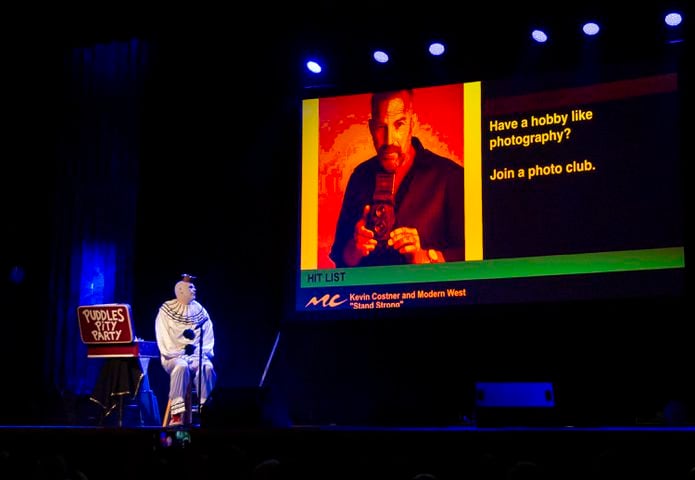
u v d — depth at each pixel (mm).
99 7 8664
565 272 7449
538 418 5789
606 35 7562
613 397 7492
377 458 5645
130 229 8711
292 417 8219
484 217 7730
